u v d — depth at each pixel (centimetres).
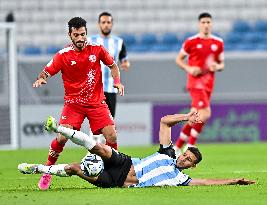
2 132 6097
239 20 8362
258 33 8181
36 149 5966
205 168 4062
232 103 6500
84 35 3073
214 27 8288
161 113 6406
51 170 2758
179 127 6356
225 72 6638
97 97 3244
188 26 8312
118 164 2800
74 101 3212
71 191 2755
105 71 4144
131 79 6588
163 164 2838
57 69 3134
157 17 8319
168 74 6612
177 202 2402
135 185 2806
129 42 8025
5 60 6116
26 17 8144
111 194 2616
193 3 8400
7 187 3094
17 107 6131
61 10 8244
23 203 2422
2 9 8169
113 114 4212
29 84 6425
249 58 6662
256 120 6538
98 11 8288
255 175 3612
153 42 8044
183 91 6619
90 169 2745
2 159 4869
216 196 2562
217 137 6456
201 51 4872
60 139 3092
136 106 6356
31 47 7906
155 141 6400
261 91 6681
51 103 6425
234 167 4125
